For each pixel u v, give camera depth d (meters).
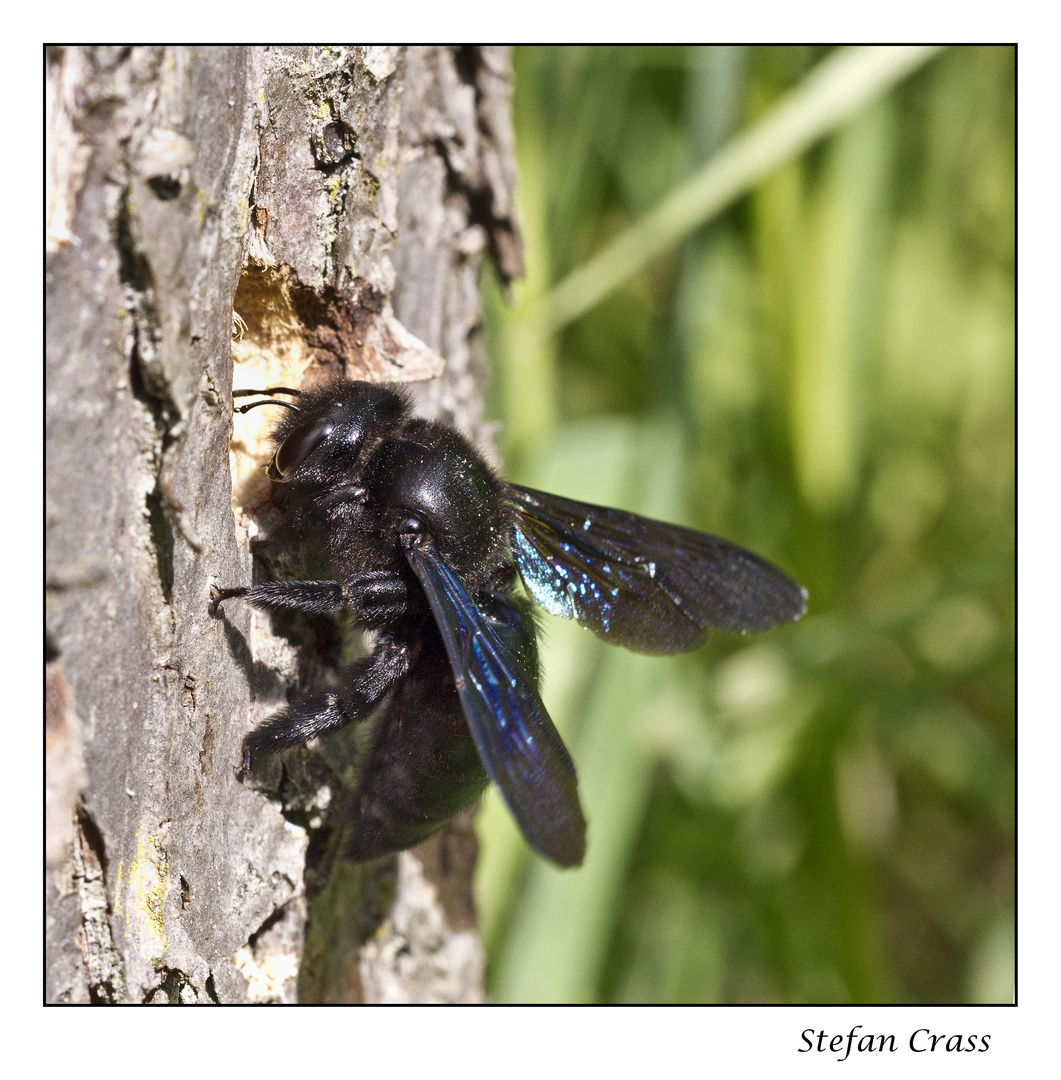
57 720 0.23
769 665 0.28
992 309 0.29
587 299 0.27
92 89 0.23
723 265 0.28
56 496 0.23
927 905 0.29
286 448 0.24
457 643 0.24
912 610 0.28
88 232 0.23
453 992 0.26
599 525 0.26
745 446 0.29
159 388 0.23
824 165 0.28
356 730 0.25
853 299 0.28
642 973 0.28
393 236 0.25
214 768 0.24
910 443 0.29
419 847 0.26
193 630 0.23
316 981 0.25
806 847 0.28
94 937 0.23
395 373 0.25
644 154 0.29
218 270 0.23
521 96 0.27
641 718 0.27
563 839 0.24
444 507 0.24
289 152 0.24
